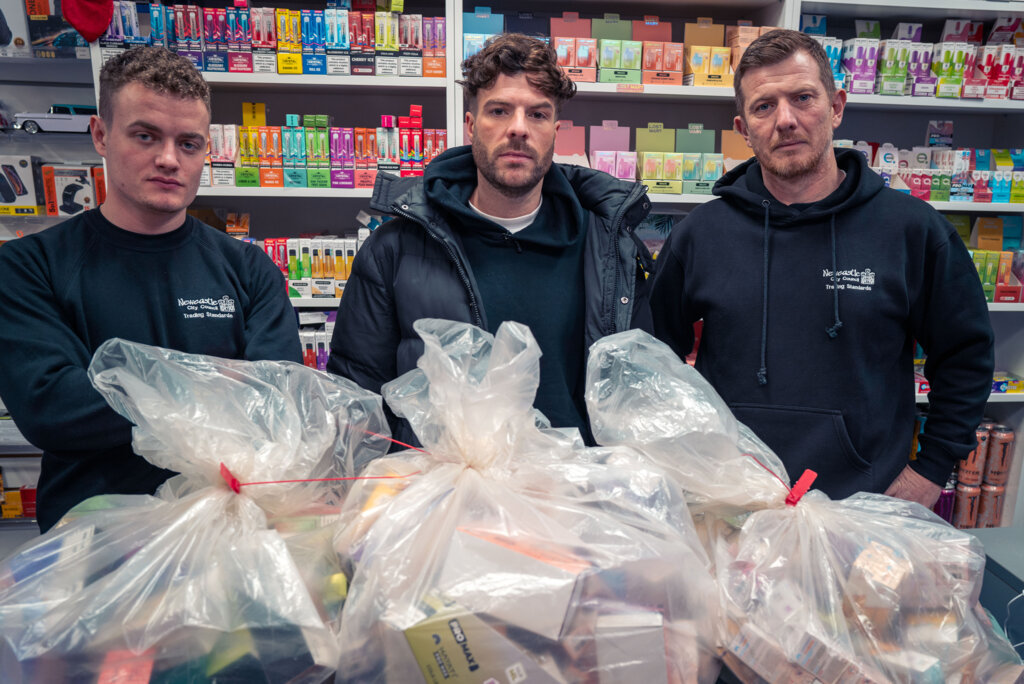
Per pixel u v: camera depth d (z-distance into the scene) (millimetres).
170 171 1068
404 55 2391
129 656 555
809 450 1312
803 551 702
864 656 637
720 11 2732
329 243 2465
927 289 1336
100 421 923
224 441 700
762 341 1357
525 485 735
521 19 2484
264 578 597
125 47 2271
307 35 2346
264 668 562
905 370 1378
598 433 864
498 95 1140
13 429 2395
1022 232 2855
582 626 580
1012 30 2709
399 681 571
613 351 881
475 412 756
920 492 1357
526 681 557
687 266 1494
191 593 588
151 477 1058
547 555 622
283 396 771
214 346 1172
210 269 1191
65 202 2445
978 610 728
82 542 647
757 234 1409
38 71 2627
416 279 1264
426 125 2828
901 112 3014
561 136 2584
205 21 2303
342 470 799
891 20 2799
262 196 2666
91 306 1100
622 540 649
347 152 2422
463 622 563
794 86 1289
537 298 1300
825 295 1332
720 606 682
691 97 2715
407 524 658
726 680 706
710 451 795
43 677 547
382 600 593
